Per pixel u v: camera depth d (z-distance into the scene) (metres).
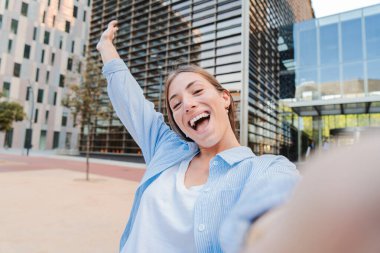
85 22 42.84
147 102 1.88
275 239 0.26
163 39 24.61
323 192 0.24
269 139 21.11
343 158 0.25
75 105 10.78
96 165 16.80
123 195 7.16
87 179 9.94
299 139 23.81
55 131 39.91
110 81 1.92
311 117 23.88
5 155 22.23
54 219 4.66
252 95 18.73
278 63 23.62
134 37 27.02
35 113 37.56
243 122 17.34
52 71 39.31
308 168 0.28
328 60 21.00
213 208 0.98
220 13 21.00
